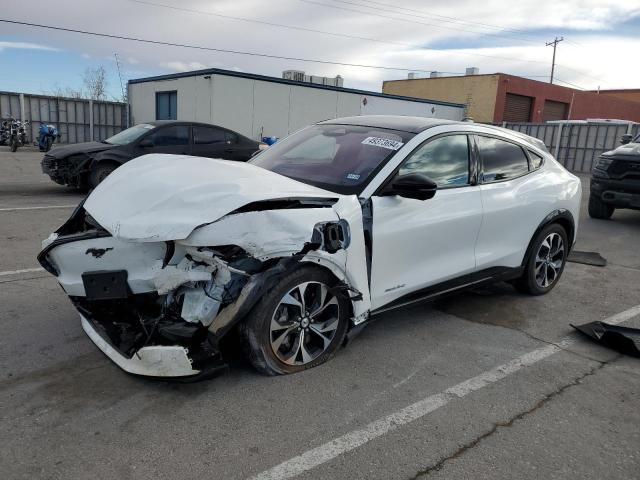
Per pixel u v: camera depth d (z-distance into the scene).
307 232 2.98
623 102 42.59
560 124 24.02
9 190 10.45
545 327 4.43
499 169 4.56
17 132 19.02
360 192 3.49
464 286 4.27
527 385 3.42
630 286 5.72
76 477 2.35
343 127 4.38
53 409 2.85
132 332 3.17
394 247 3.60
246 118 20.89
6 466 2.40
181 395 3.04
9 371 3.23
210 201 2.88
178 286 2.93
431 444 2.74
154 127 10.45
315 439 2.72
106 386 3.10
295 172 3.87
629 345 3.94
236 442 2.66
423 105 27.48
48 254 3.24
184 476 2.40
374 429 2.83
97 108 25.27
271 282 2.98
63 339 3.68
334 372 3.41
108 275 3.02
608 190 9.50
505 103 35.19
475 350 3.90
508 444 2.77
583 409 3.16
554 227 5.10
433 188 3.34
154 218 2.87
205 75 20.00
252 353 3.12
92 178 9.74
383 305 3.65
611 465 2.65
